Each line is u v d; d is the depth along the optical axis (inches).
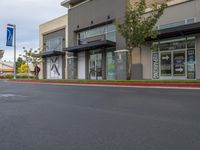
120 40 916.6
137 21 705.0
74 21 1157.7
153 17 711.7
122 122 214.7
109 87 611.8
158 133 177.2
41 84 840.3
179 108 274.5
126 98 374.3
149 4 836.0
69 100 370.6
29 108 300.7
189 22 737.6
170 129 187.3
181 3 757.3
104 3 1000.9
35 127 203.2
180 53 753.6
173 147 146.6
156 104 307.6
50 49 1362.0
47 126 205.6
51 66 1341.0
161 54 801.6
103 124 208.7
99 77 1031.6
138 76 855.7
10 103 348.5
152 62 824.9
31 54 1328.7
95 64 1054.4
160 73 803.4
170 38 778.2
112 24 977.5
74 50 1095.0
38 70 1344.7
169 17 784.9
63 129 194.7
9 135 180.7
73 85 735.1
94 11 1048.2
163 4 701.3
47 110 283.4
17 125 211.2
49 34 1371.8
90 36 1087.0
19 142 163.5
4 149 150.2
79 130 190.5
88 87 626.5
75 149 147.3
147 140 161.5
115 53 930.7
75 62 1151.0
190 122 207.9
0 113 268.5
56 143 159.5
